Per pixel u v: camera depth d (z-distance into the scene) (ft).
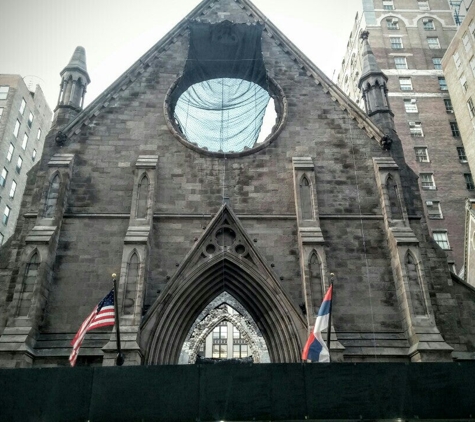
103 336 77.15
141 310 76.33
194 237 86.33
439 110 232.12
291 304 78.43
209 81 109.70
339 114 99.71
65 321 78.84
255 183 91.81
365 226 88.33
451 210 208.33
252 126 105.60
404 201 90.38
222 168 92.94
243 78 108.78
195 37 106.93
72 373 63.46
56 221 84.69
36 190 89.20
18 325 74.90
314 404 62.34
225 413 61.57
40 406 61.72
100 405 61.72
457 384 63.77
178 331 80.74
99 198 89.30
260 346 140.56
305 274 80.07
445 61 235.81
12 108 228.84
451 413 62.34
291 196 90.74
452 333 81.20
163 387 62.69
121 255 84.33
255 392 62.69
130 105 98.99
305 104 100.68
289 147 95.76
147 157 91.71
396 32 254.47
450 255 199.11
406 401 62.80
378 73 103.96
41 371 63.52
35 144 253.03
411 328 76.69
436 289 84.89
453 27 257.34
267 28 109.91
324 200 90.79
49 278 80.94
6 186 221.46
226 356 184.85
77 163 92.22
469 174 216.54
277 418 61.62
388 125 98.68
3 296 82.58
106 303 69.62
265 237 86.69
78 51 105.50
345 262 85.05
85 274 82.53
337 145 96.27
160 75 103.24
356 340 78.13
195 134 104.68
